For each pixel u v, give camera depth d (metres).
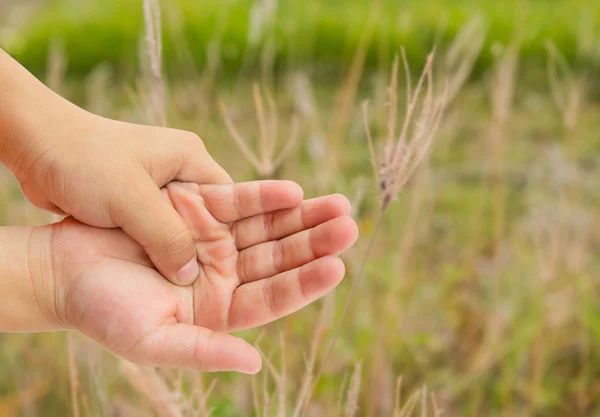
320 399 0.75
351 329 0.81
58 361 0.78
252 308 0.58
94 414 0.71
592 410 0.81
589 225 0.90
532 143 1.25
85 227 0.58
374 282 0.81
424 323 0.86
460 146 1.25
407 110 0.55
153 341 0.55
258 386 0.74
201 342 0.54
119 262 0.58
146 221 0.57
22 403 0.77
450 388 0.80
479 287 0.90
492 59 1.57
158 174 0.60
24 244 0.57
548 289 0.78
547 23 1.69
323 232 0.58
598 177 1.11
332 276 0.56
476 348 0.84
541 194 0.98
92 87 1.18
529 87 1.53
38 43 1.76
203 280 0.59
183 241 0.58
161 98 0.62
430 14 1.66
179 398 0.61
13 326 0.57
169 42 1.54
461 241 0.98
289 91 1.16
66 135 0.59
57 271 0.57
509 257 0.90
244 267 0.60
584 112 1.37
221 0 1.77
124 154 0.59
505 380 0.78
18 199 1.02
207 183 0.62
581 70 1.53
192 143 0.62
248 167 0.88
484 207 1.05
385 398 0.75
